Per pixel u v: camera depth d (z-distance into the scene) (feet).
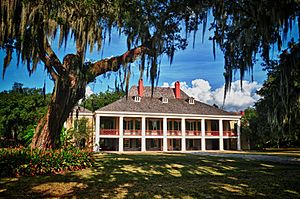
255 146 137.49
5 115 107.76
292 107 32.58
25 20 28.40
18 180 29.58
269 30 24.11
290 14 22.56
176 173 36.99
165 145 125.90
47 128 39.58
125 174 35.19
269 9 22.89
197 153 95.55
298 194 23.21
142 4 32.35
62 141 48.14
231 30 28.71
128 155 77.61
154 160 57.62
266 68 36.58
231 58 29.12
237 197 22.27
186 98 144.77
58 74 37.91
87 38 32.68
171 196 22.70
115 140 125.29
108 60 38.09
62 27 33.22
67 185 27.22
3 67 32.89
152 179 31.50
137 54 36.01
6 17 27.50
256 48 28.91
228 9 26.78
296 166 45.85
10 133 110.01
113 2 31.78
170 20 34.96
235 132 137.90
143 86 139.85
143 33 33.78
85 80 37.04
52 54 36.58
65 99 37.93
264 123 84.33
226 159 61.57
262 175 34.83
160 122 133.18
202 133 132.16
